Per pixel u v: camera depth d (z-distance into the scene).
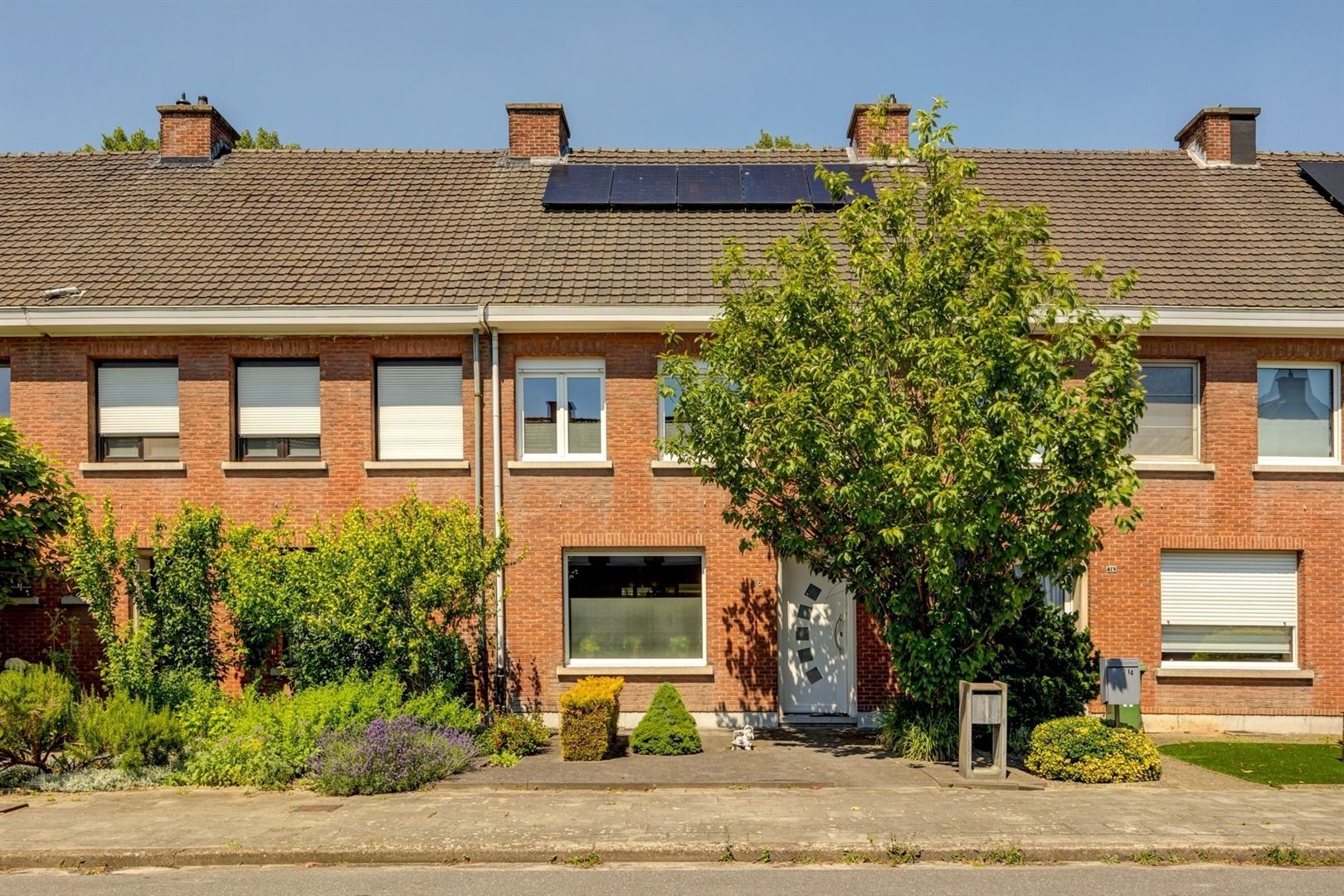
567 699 11.55
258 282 14.34
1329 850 7.81
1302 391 14.45
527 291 14.08
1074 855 7.83
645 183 17.02
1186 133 18.31
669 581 14.29
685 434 11.77
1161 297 14.05
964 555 10.93
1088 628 13.95
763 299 11.26
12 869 7.86
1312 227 15.71
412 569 11.80
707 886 7.19
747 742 12.16
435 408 14.43
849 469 10.55
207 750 10.84
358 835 8.23
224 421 14.21
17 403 14.16
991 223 10.79
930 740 11.39
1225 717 13.92
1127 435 10.40
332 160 18.05
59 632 13.97
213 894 7.10
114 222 15.95
